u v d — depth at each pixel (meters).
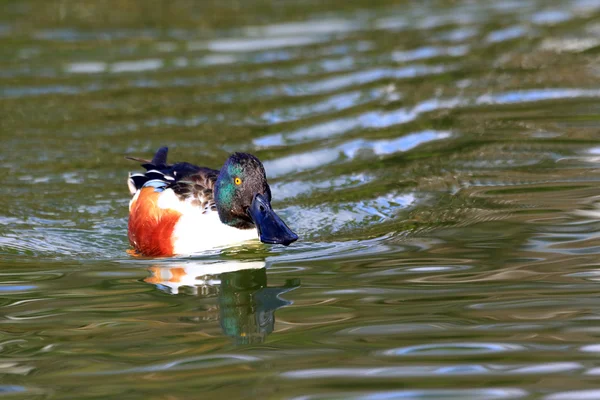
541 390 6.43
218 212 10.84
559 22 20.83
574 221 10.51
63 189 13.07
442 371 6.82
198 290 9.23
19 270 10.05
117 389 6.76
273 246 10.76
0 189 12.99
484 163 13.02
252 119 15.55
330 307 8.38
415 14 22.20
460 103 15.93
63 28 21.53
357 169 13.22
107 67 18.67
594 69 17.36
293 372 6.93
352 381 6.71
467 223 10.75
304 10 22.88
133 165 13.84
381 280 9.09
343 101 16.27
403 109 15.72
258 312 8.38
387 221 11.16
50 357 7.46
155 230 10.97
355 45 19.66
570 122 14.62
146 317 8.38
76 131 15.28
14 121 15.76
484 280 8.86
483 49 19.02
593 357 6.95
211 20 22.05
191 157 13.88
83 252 10.90
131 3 23.58
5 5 23.48
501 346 7.25
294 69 18.17
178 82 17.62
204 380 6.86
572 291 8.43
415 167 13.10
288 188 12.72
